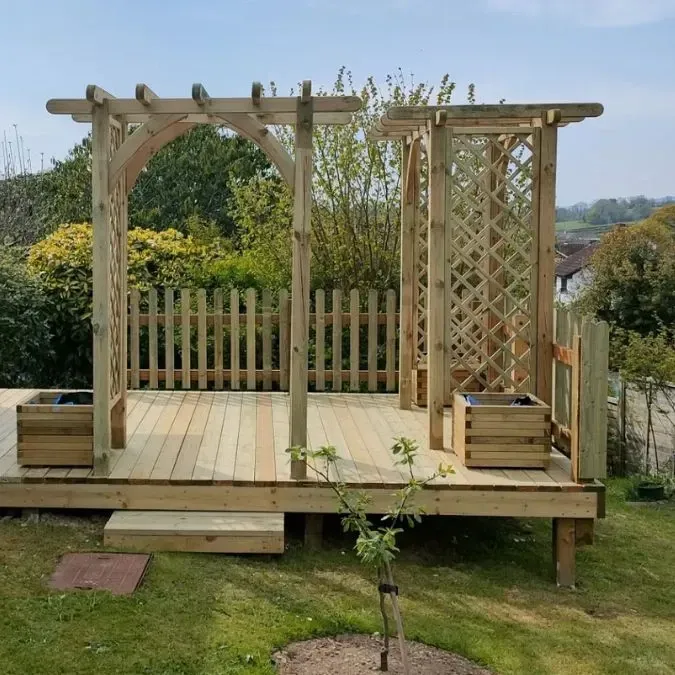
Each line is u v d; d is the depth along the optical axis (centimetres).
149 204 2070
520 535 602
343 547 522
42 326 943
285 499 501
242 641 377
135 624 385
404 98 1131
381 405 764
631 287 1505
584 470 500
